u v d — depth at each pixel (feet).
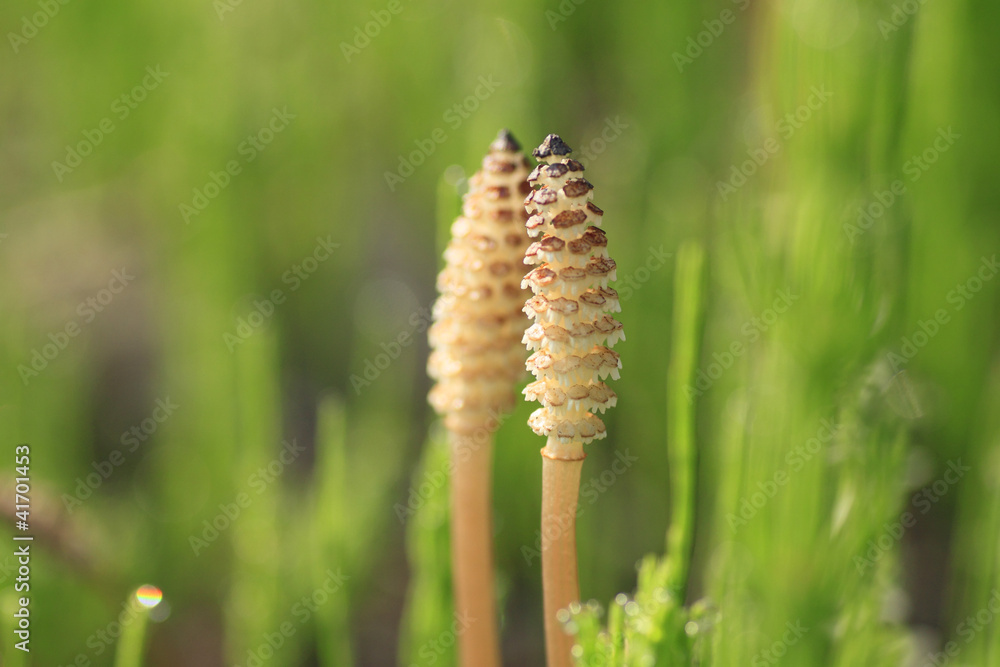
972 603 0.97
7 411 1.23
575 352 0.79
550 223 0.78
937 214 1.07
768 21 0.98
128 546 1.25
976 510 1.02
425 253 1.72
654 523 1.22
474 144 1.08
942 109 1.04
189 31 1.44
